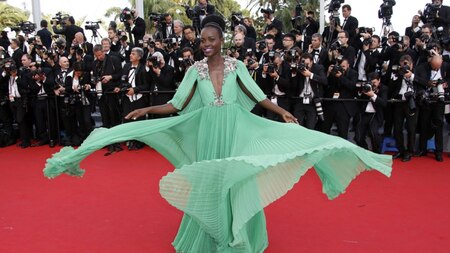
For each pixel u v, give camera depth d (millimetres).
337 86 6250
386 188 4777
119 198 4648
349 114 6215
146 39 7684
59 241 3594
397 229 3691
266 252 3297
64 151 2938
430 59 5961
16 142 8008
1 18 22641
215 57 3113
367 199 4438
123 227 3861
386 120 6637
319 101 6105
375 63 6883
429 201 4352
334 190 3125
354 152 2688
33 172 5836
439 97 5816
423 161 5965
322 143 2764
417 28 7559
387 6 7699
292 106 6512
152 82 6957
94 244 3523
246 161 2496
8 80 7609
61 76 7277
